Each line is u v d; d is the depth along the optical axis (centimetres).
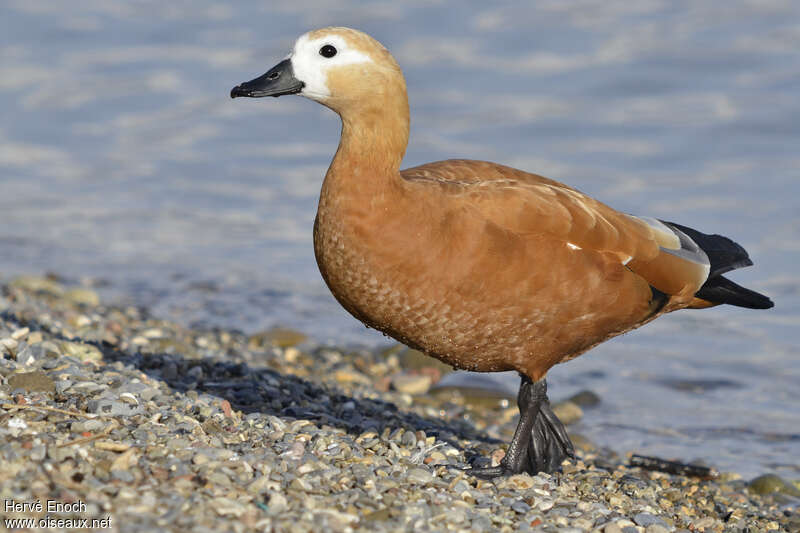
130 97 2641
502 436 1144
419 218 793
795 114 2392
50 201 2078
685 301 916
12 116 2502
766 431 1236
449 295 802
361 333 1524
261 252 1864
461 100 2577
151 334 1284
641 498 898
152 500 654
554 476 931
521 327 832
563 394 1344
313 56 804
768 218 1908
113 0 3381
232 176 2212
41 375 861
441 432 1032
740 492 1031
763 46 2783
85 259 1797
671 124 2400
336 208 801
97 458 704
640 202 1998
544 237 821
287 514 672
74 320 1282
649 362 1457
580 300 838
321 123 2536
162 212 2039
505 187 834
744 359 1464
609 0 3191
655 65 2716
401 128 805
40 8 3284
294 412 970
